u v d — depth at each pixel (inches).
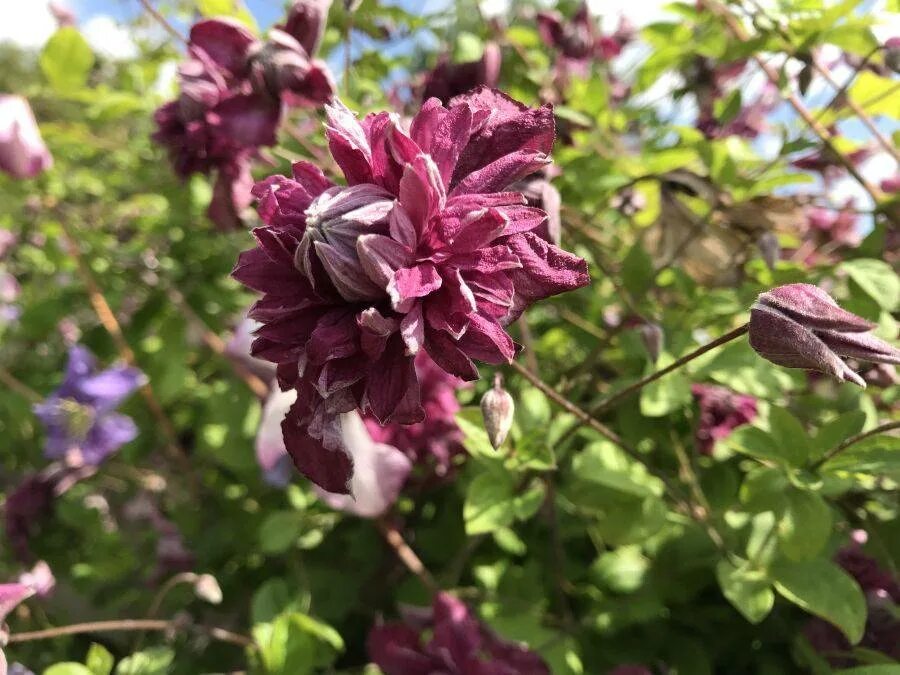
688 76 10.7
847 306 6.9
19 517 11.2
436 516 9.8
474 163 4.8
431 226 4.2
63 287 13.6
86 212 13.2
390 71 11.3
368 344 4.0
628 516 6.8
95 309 12.4
